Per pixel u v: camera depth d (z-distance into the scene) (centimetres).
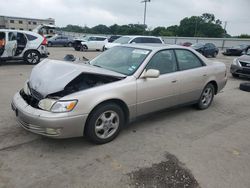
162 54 419
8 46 1074
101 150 335
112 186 262
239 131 419
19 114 328
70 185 261
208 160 319
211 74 507
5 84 714
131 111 372
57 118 296
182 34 7750
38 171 283
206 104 531
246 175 289
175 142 367
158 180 275
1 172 278
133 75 371
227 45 3919
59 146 341
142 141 366
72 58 494
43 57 1221
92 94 320
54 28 3494
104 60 438
